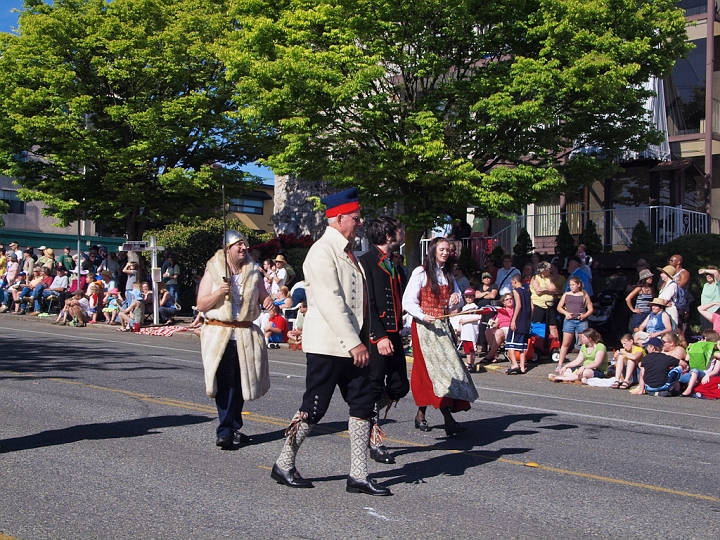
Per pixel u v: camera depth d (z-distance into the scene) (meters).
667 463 6.78
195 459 6.40
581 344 13.26
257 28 17.23
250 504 5.19
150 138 23.02
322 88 15.90
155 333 20.12
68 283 23.98
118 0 23.36
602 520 5.05
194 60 23.94
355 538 4.56
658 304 12.83
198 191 24.45
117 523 4.75
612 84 15.51
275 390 10.30
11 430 7.38
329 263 5.37
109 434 7.28
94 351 14.81
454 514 5.09
